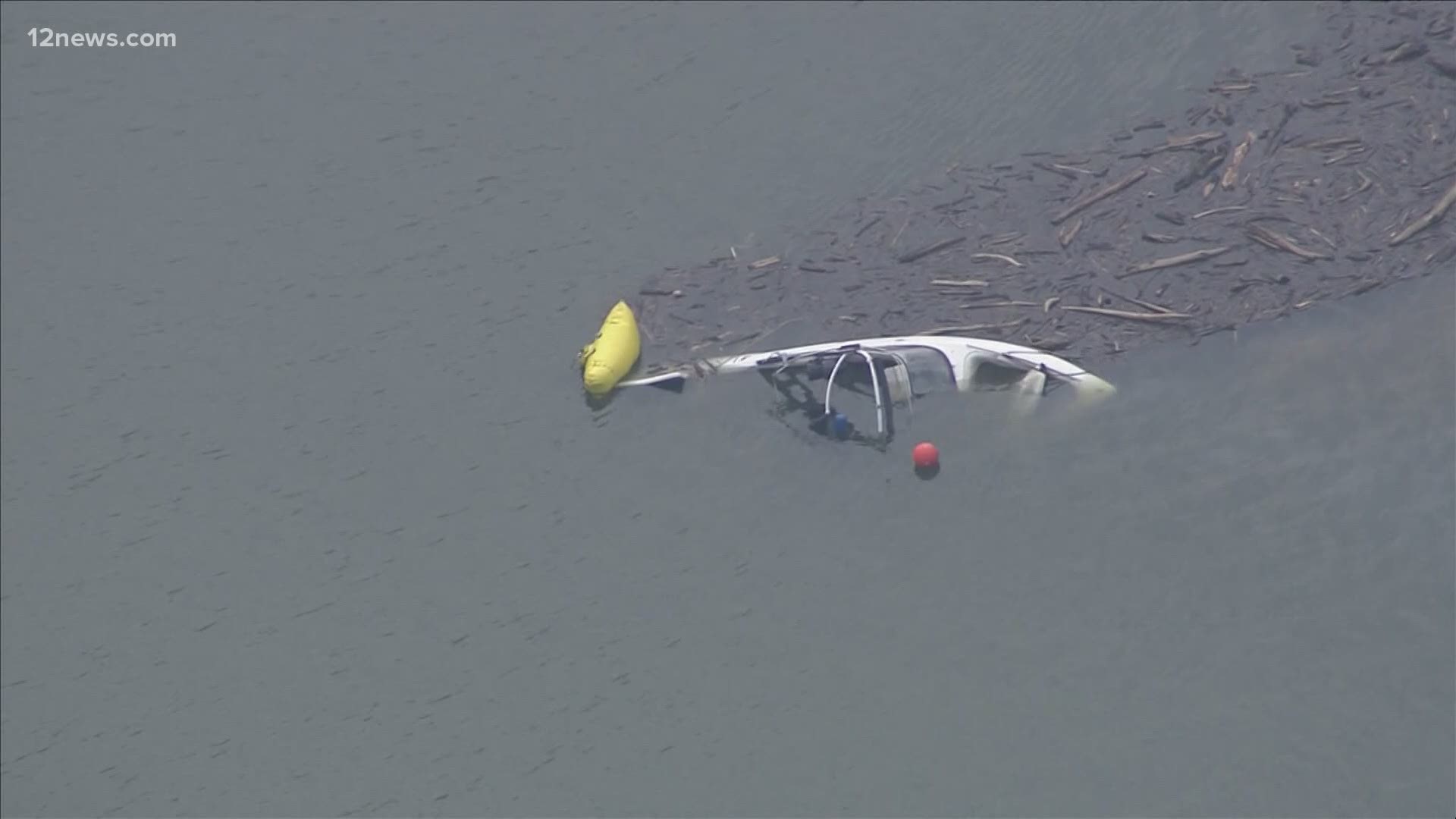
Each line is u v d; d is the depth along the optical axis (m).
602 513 182.75
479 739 166.25
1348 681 154.88
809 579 172.88
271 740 169.88
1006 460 177.12
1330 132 199.62
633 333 195.50
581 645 172.00
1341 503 166.88
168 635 180.88
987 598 167.75
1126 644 161.75
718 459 184.50
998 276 193.88
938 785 155.12
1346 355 177.62
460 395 198.75
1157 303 186.38
